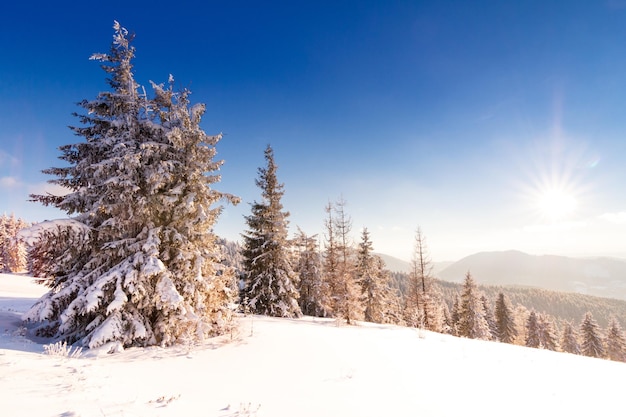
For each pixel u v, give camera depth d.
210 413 5.24
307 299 33.97
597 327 57.41
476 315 43.16
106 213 10.98
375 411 5.88
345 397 6.53
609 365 12.75
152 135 12.16
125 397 5.46
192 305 10.96
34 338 10.58
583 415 6.51
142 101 12.27
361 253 36.12
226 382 7.09
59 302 10.26
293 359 9.36
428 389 7.38
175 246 11.41
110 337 9.04
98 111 11.89
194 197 11.73
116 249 10.69
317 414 5.58
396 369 8.95
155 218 11.43
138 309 10.34
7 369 6.00
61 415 4.30
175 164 11.74
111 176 10.76
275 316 23.61
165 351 9.41
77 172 11.53
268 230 25.72
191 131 11.59
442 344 14.59
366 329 18.28
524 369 10.48
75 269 11.38
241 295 24.83
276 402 6.05
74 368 6.82
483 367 10.21
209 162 12.25
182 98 12.38
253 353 9.76
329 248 31.73
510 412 6.32
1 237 62.78
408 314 39.34
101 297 9.56
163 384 6.60
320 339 12.55
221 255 12.78
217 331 12.04
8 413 4.18
